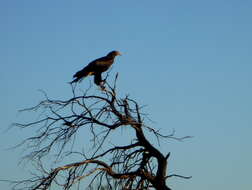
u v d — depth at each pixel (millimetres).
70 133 14656
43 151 14414
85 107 14922
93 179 14578
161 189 15297
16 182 13484
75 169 14125
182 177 15539
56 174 13742
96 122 15016
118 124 15070
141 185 15203
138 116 15508
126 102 15438
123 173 15039
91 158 14812
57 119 14789
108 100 15305
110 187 14648
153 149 15516
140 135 15508
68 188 13680
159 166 15406
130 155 15516
